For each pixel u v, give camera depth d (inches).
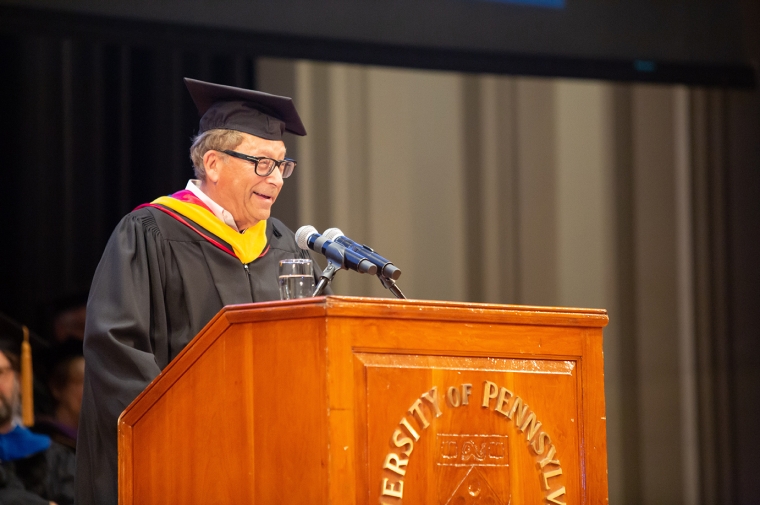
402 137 626.5
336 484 175.2
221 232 272.1
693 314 663.8
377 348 184.4
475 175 644.1
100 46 531.8
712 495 649.6
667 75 609.9
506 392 197.6
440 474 187.5
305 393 181.3
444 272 632.4
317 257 601.0
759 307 662.5
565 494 201.9
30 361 456.4
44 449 448.1
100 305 248.7
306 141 601.9
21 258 507.8
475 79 648.4
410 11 567.2
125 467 207.0
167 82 542.6
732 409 657.6
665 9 614.9
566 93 663.1
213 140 271.6
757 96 664.4
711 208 666.8
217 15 527.8
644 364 657.0
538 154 655.8
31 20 490.9
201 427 197.3
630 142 668.7
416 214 627.5
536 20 590.6
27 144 514.6
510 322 200.8
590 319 209.3
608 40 603.8
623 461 645.3
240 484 189.8
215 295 266.1
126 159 531.2
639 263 663.8
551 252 652.7
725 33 624.1
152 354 243.6
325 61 544.7
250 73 568.1
